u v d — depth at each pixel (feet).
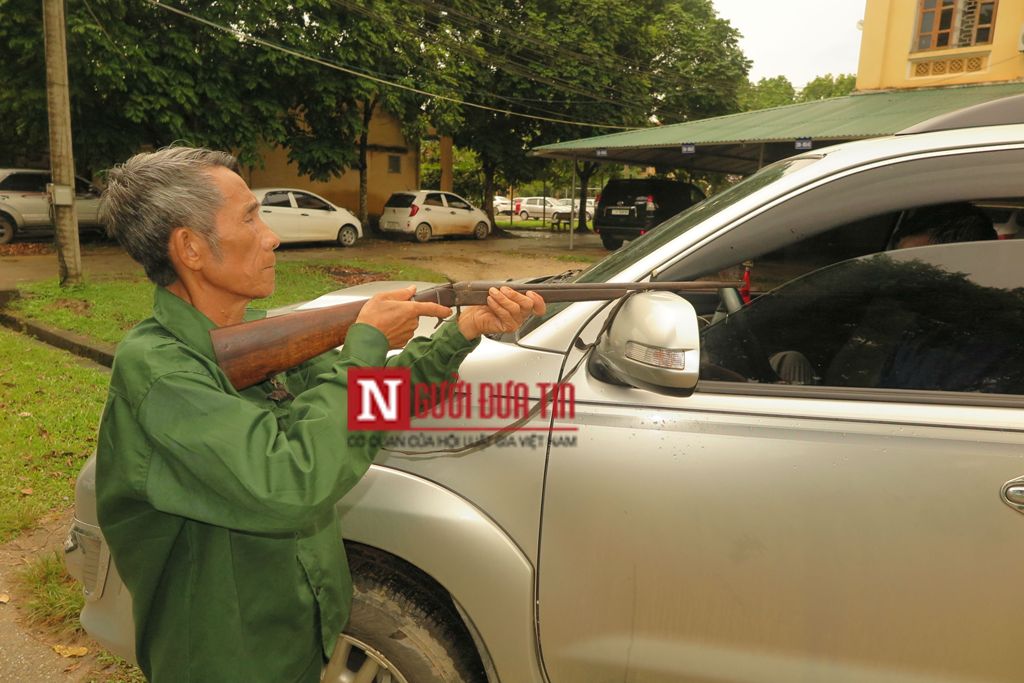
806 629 4.85
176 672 3.73
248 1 45.27
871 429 4.80
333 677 5.79
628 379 4.68
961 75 39.81
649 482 4.98
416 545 5.36
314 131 54.90
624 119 70.13
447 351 4.22
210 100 45.65
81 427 14.38
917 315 5.27
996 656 4.62
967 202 5.15
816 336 5.46
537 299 4.21
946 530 4.60
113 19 40.09
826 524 4.74
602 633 5.21
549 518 5.16
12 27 37.76
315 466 3.25
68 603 8.95
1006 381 4.95
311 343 3.70
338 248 54.29
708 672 5.07
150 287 30.01
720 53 77.00
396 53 54.08
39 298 26.94
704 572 4.94
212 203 3.54
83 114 43.75
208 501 3.28
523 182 75.51
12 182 45.70
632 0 71.67
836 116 40.63
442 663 5.65
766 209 5.42
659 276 5.48
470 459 5.34
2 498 11.41
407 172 72.74
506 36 63.72
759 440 4.89
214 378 3.49
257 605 3.71
